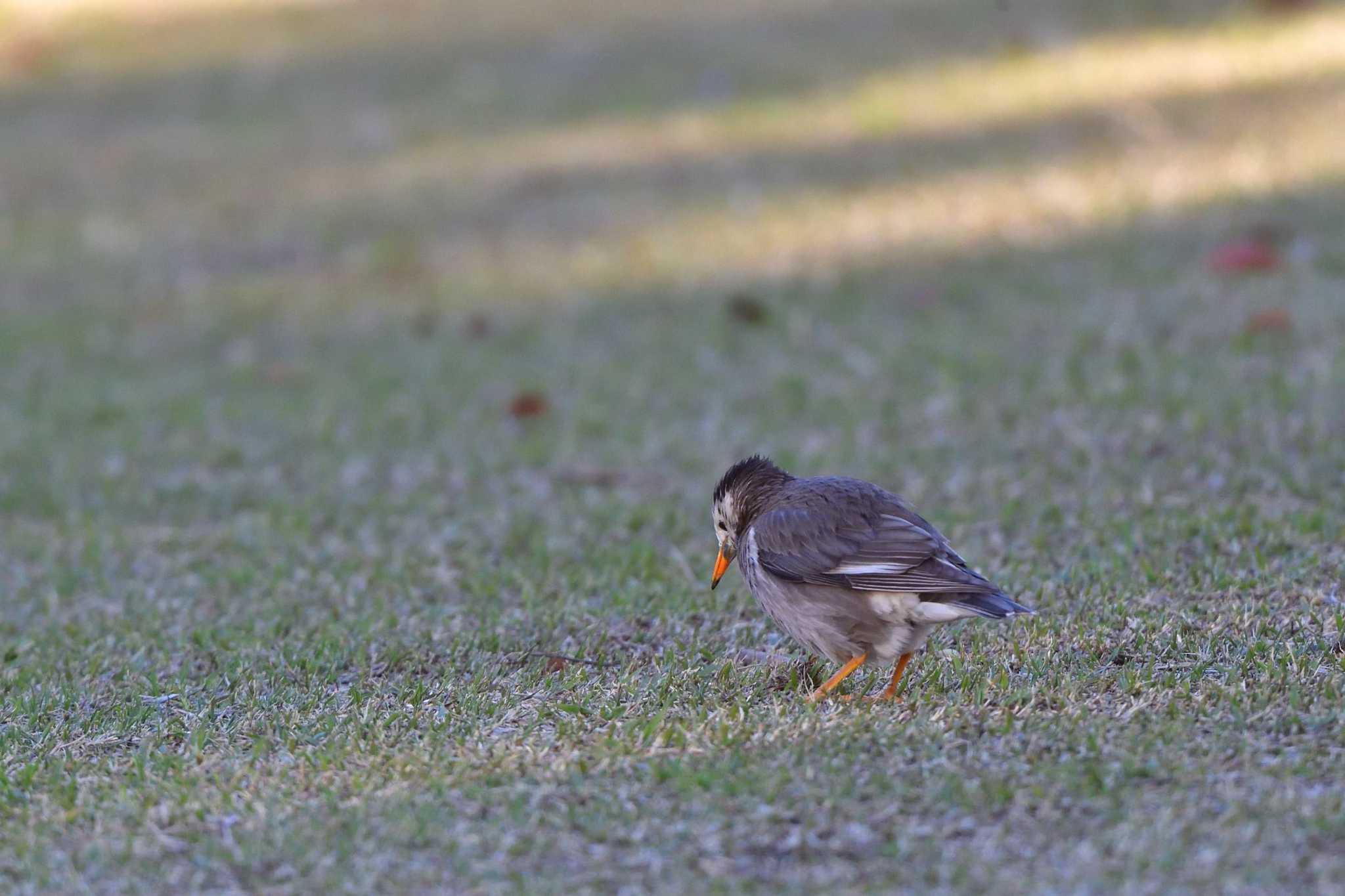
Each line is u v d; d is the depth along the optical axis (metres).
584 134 24.30
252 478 13.99
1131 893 5.74
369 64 29.80
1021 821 6.36
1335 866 5.81
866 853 6.21
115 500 13.50
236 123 27.02
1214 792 6.47
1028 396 14.01
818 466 12.96
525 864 6.24
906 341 15.98
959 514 11.38
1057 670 8.12
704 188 21.45
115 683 8.98
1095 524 10.76
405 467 14.02
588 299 18.45
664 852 6.28
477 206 21.95
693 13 30.72
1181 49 24.55
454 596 10.48
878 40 27.09
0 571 11.76
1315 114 20.88
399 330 18.19
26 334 18.83
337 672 9.00
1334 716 7.11
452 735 7.69
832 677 8.49
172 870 6.35
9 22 34.91
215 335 18.48
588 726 7.68
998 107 22.98
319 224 21.98
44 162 25.91
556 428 14.80
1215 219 18.06
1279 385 13.16
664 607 9.79
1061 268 17.38
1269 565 9.49
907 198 20.16
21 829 6.81
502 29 31.33
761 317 17.17
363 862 6.30
